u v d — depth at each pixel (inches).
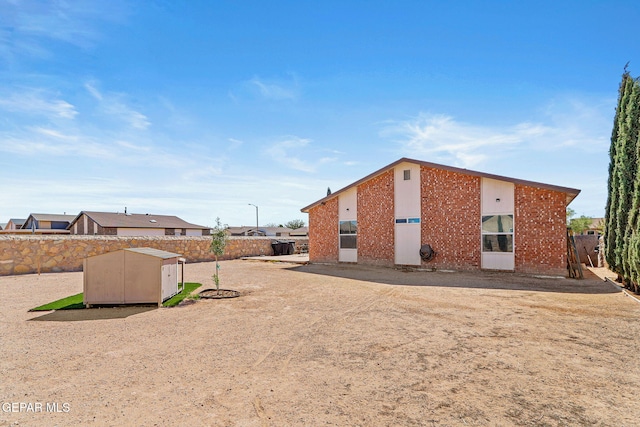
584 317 272.4
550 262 500.1
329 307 315.3
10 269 535.5
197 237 796.0
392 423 125.3
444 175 593.9
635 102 387.5
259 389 152.6
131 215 1754.4
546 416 130.1
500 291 387.9
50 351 199.9
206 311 300.4
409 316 280.4
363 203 687.1
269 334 233.6
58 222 1811.0
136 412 133.3
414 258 621.3
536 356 189.9
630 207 391.5
